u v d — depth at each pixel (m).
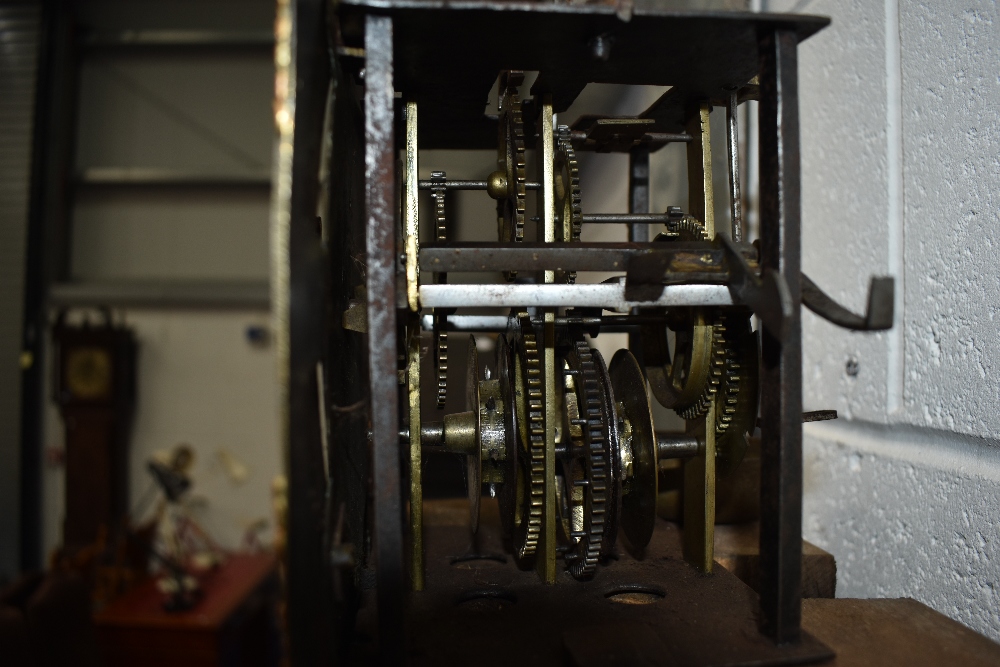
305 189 1.10
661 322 1.80
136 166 7.12
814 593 1.96
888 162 1.86
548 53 1.43
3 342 6.40
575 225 1.67
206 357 6.98
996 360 1.50
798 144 1.29
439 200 1.75
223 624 4.07
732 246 1.35
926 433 1.74
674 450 1.70
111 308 6.86
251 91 7.09
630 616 1.44
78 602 3.04
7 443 6.41
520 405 1.66
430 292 1.31
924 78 1.72
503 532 1.99
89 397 6.34
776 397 1.29
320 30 1.18
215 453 6.94
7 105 6.49
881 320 1.25
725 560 1.84
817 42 2.16
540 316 1.67
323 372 1.26
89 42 6.93
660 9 1.24
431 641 1.35
